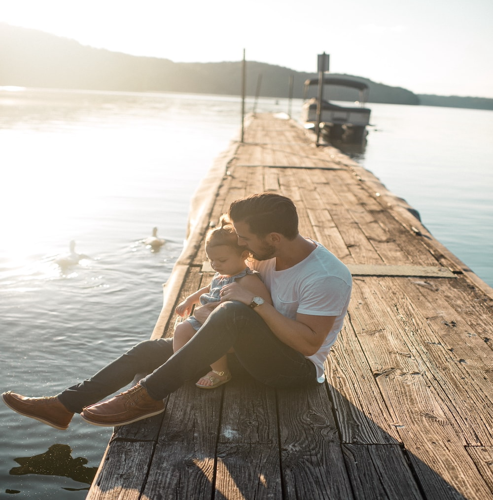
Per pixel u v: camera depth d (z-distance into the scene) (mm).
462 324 3932
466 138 40812
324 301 2521
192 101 110375
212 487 2195
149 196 13148
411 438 2564
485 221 12305
